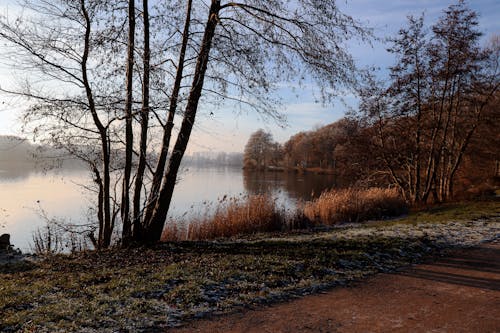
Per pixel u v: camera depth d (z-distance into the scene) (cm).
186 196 2500
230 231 1210
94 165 920
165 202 884
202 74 867
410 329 421
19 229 1396
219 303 482
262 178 5159
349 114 2317
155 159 934
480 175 3259
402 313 469
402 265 705
